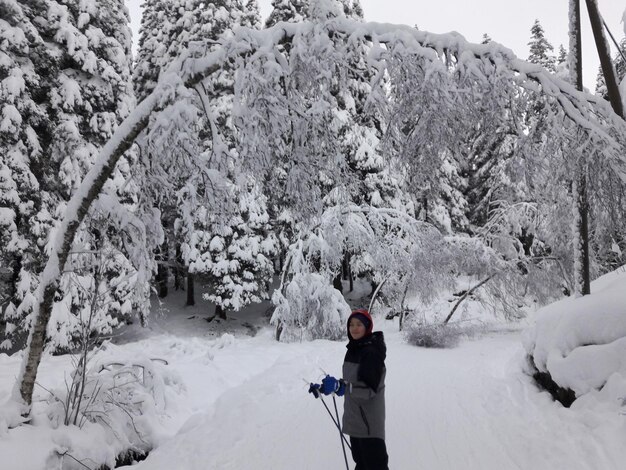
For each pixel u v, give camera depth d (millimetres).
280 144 7086
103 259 6832
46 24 18203
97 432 6188
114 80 19625
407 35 6215
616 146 6332
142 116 6227
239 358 11961
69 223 6188
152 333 24281
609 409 5832
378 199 23469
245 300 24484
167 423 7465
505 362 12125
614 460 4660
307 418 6926
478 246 21297
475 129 6695
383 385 4117
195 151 6621
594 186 6996
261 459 5469
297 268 20125
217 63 6410
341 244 19906
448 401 7879
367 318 4152
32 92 17172
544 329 8469
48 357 12961
